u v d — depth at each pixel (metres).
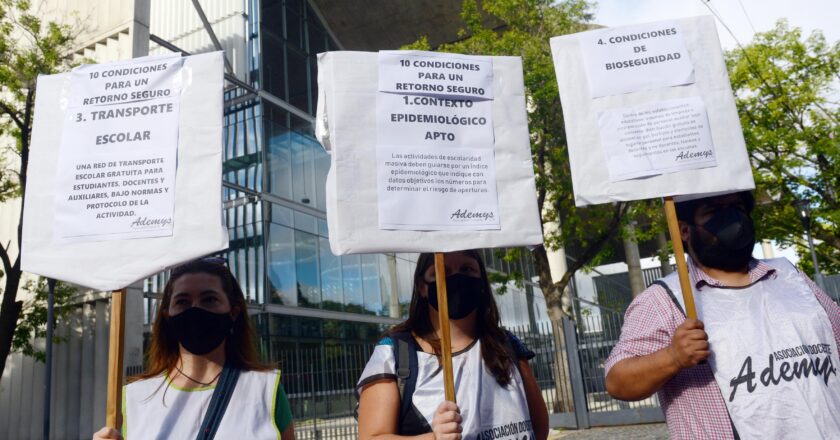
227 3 21.30
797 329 2.19
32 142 2.54
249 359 2.56
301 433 11.82
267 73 20.83
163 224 2.41
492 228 2.52
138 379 2.45
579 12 15.74
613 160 2.55
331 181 2.42
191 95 2.53
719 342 2.22
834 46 17.64
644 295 2.49
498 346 2.52
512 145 2.64
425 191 2.49
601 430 11.12
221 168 2.43
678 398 2.29
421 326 2.55
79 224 2.44
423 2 25.77
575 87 2.65
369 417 2.30
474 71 2.68
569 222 15.72
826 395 2.09
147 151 2.48
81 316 16.23
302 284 19.44
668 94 2.60
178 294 2.43
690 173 2.50
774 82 18.02
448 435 2.06
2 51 12.91
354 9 25.84
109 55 17.16
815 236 18.20
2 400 16.83
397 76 2.58
